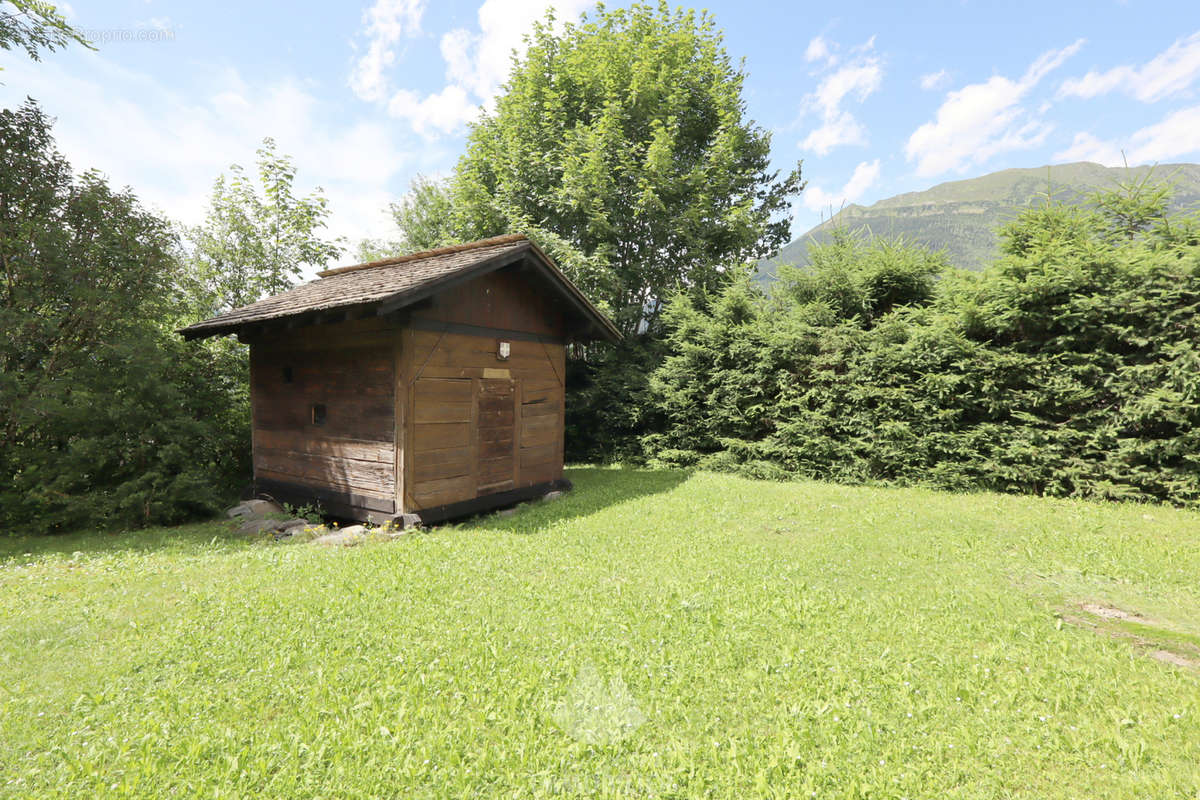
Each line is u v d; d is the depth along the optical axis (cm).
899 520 750
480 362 813
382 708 291
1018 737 276
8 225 812
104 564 545
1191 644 387
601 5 1616
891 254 1097
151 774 239
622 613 421
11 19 784
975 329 966
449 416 760
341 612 410
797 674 334
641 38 1596
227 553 597
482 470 819
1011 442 913
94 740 263
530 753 258
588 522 742
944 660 355
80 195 884
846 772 249
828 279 1164
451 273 686
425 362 722
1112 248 891
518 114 1586
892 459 1019
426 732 271
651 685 319
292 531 716
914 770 251
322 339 789
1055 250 880
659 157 1398
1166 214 923
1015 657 360
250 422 1072
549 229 1555
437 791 232
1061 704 306
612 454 1436
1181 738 274
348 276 987
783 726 282
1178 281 800
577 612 420
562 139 1551
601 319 977
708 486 1034
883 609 443
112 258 892
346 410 761
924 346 988
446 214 1966
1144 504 819
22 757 252
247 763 246
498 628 388
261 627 384
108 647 360
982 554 604
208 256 1289
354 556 553
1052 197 995
